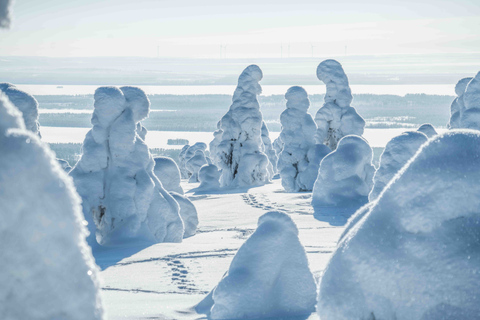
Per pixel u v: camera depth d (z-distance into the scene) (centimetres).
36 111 1523
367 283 321
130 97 1458
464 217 317
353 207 2108
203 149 5222
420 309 303
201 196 3083
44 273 149
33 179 150
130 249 1268
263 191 3197
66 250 153
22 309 146
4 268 144
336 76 3325
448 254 306
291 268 659
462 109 2698
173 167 1947
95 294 160
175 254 1205
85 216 1325
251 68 3591
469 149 333
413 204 323
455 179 321
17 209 146
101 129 1414
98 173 1409
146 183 1427
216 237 1664
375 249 323
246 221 2058
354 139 2250
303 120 3180
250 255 658
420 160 336
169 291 870
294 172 3119
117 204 1396
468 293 298
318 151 3109
